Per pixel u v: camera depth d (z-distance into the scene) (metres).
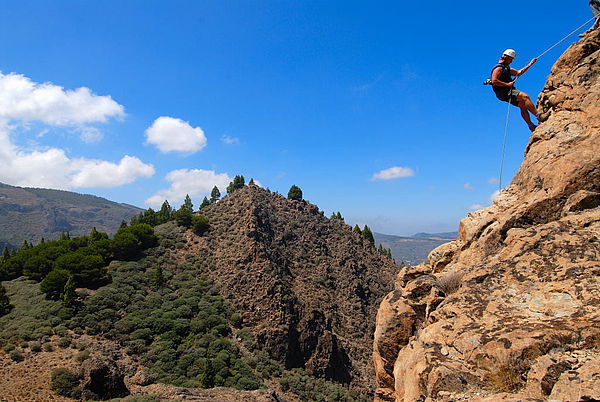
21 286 70.12
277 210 109.81
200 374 53.19
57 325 55.22
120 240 80.31
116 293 65.94
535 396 5.53
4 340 49.31
